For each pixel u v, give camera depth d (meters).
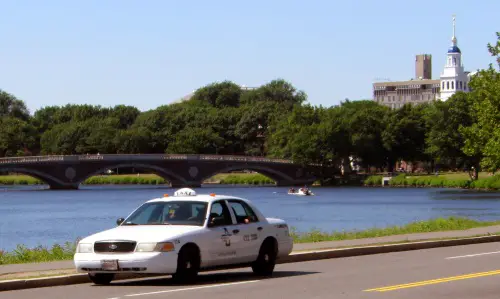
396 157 177.25
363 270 23.86
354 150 171.62
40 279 20.55
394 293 18.42
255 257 22.12
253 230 22.08
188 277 20.17
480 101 54.09
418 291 18.73
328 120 172.50
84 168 154.38
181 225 20.91
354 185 169.88
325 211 90.94
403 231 40.34
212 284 20.53
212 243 20.69
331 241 33.84
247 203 22.67
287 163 170.62
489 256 28.09
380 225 68.00
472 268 23.88
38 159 149.75
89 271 20.02
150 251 19.53
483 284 19.98
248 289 19.39
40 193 142.12
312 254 27.75
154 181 192.25
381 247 30.56
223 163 165.00
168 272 19.69
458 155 150.38
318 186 170.75
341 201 113.50
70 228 71.62
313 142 168.38
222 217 21.58
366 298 17.62
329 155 168.62
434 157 156.88
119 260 19.55
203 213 21.22
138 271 19.53
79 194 138.50
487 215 78.12
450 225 42.81
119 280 21.98
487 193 129.50
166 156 160.12
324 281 21.03
